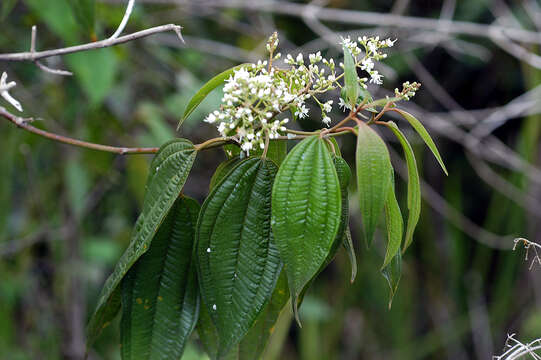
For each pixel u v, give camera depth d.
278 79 1.06
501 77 2.99
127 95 2.28
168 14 2.54
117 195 2.78
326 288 3.03
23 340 2.32
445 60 3.04
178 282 1.09
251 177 1.04
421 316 3.21
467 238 3.16
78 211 2.13
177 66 2.28
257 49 2.46
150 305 1.09
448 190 3.09
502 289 2.92
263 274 1.04
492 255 3.21
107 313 1.10
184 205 1.09
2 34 1.97
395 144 2.97
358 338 2.96
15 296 2.33
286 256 0.99
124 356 1.08
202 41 2.35
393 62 2.75
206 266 1.04
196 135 2.63
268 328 1.11
